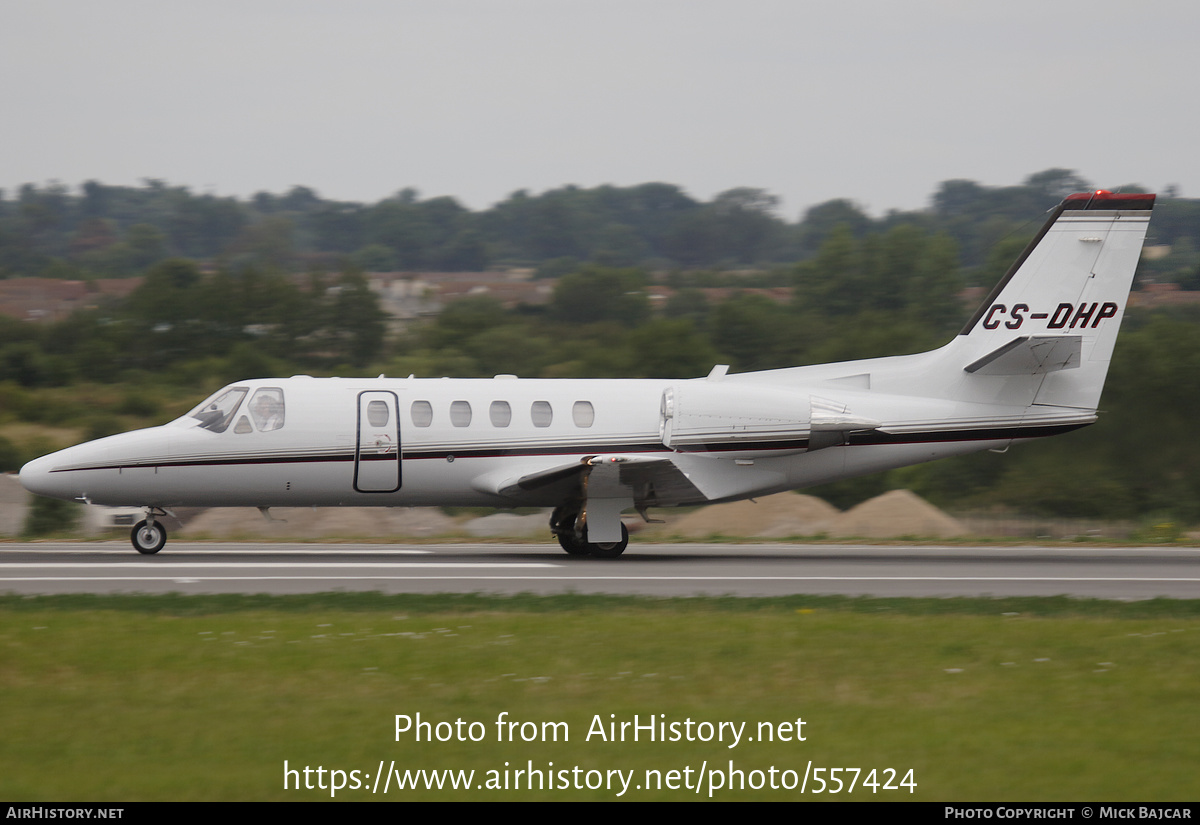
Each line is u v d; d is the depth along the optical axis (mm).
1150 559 75188
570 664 37938
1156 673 38281
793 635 43125
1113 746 30219
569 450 71312
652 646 40750
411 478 70312
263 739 29984
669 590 56062
